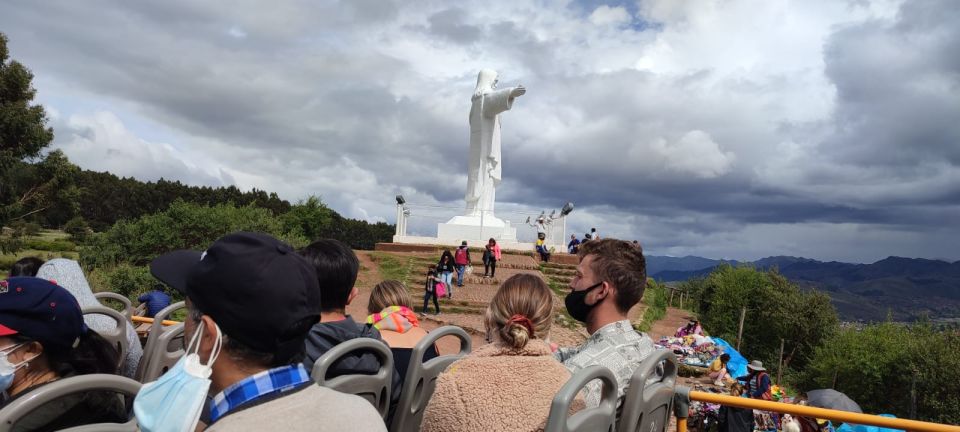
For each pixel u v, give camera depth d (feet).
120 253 71.36
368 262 79.05
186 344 5.19
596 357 8.52
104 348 7.75
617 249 9.35
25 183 78.23
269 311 4.41
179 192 208.03
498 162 99.71
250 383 4.49
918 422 9.40
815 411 9.76
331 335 9.05
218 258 4.55
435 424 6.84
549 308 7.98
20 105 74.02
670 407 9.05
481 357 7.17
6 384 6.75
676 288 142.72
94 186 200.85
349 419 4.50
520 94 93.86
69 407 6.47
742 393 30.04
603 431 6.63
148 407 4.47
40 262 14.48
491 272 73.15
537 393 6.85
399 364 11.05
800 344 118.52
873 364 93.25
